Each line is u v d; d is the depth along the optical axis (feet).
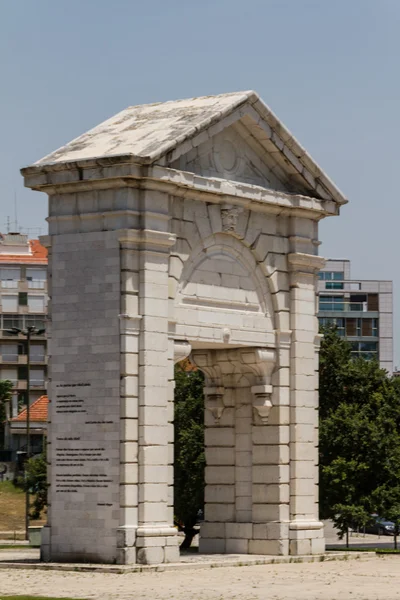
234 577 255.09
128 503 264.72
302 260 304.91
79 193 273.54
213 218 286.87
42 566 262.88
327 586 242.78
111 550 264.72
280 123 296.10
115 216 268.82
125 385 265.95
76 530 269.03
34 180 276.41
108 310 268.62
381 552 319.68
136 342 268.21
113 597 221.25
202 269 286.05
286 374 302.25
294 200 302.66
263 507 300.20
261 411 300.20
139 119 290.76
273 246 301.22
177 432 372.99
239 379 305.53
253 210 296.51
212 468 307.58
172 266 276.82
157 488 268.41
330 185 310.04
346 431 369.91
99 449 267.80
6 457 629.51
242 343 293.84
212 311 287.07
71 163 270.46
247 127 293.64
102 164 267.59
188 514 367.45
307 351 305.32
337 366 385.29
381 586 244.01
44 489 427.33
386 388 384.27
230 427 305.94
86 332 270.67
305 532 299.38
